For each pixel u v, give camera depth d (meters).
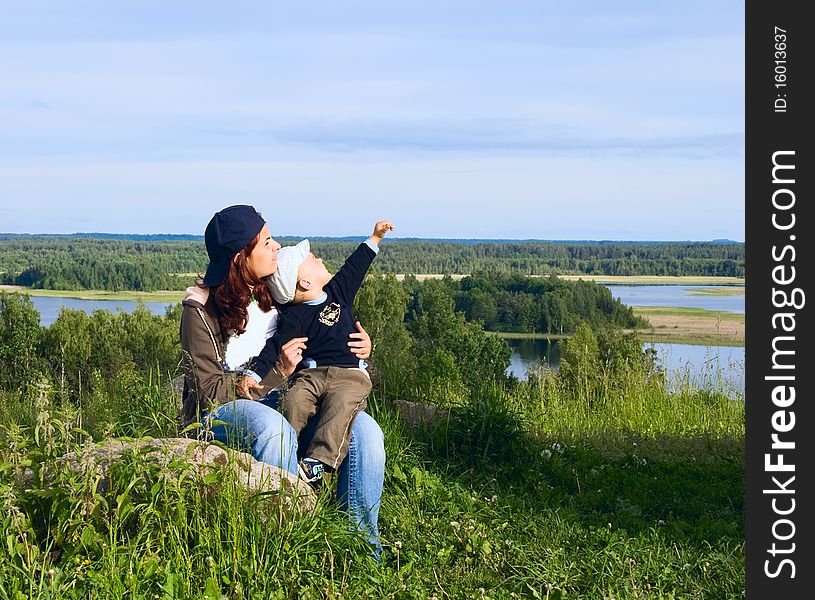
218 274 4.84
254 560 4.11
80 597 3.70
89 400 7.84
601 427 9.71
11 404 7.72
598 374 11.52
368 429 4.90
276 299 5.04
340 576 4.35
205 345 4.85
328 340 5.07
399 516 5.43
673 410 10.73
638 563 5.09
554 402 10.88
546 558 5.02
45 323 37.56
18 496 4.12
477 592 4.46
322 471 4.83
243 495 4.32
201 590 3.90
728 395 11.37
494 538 5.30
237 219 4.79
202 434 4.73
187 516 4.29
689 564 5.18
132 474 4.21
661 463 7.79
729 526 5.96
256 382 4.86
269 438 4.66
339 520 4.64
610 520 6.05
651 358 12.21
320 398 5.05
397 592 4.37
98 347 31.02
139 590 3.78
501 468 7.03
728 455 8.22
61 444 4.37
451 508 5.70
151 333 31.95
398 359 8.82
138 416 6.36
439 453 7.15
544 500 6.44
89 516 4.05
